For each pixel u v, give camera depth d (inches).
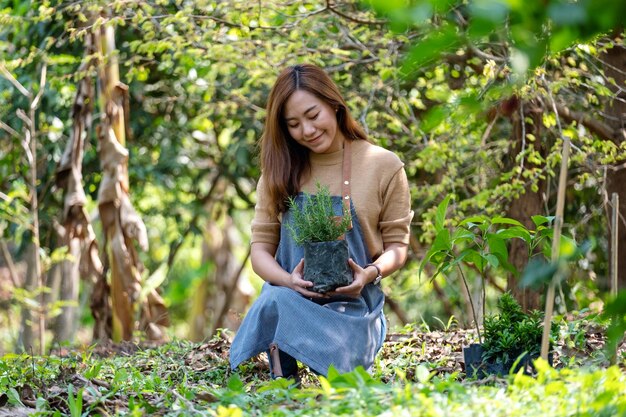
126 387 152.7
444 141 268.7
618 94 258.7
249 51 265.4
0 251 516.1
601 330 179.2
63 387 151.7
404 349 184.1
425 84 263.1
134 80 358.9
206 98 300.0
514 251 249.8
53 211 387.5
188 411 117.0
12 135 373.1
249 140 369.4
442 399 102.3
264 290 152.2
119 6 253.8
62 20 322.0
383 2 65.4
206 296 523.8
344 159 153.9
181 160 391.9
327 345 141.8
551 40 67.4
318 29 270.8
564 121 268.8
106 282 315.6
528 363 140.5
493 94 79.3
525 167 258.8
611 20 64.1
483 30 64.6
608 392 94.7
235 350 148.9
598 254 305.9
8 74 307.4
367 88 295.7
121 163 302.8
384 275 150.3
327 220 143.8
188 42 262.4
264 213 158.4
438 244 149.9
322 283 143.3
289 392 122.8
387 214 154.6
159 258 536.7
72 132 309.4
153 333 303.6
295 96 149.5
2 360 186.7
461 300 378.9
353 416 100.0
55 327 390.9
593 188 298.7
